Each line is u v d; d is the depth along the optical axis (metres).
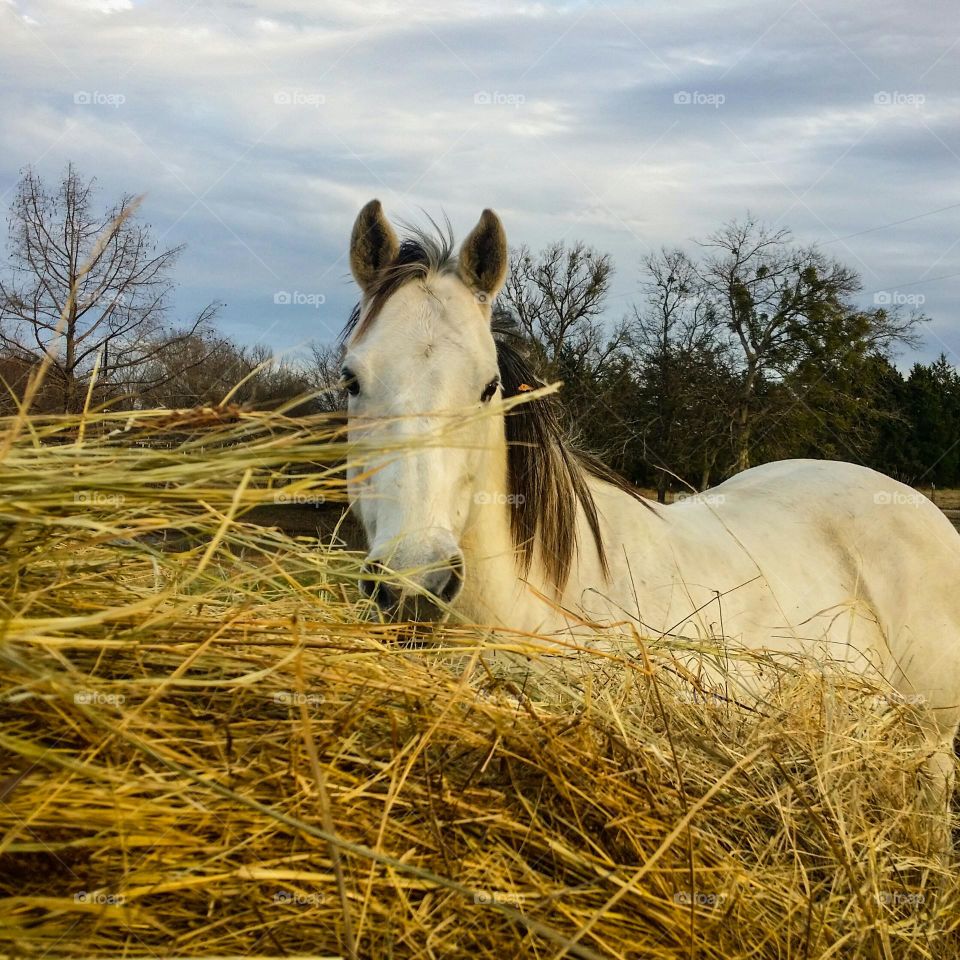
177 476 1.35
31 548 1.39
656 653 2.16
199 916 1.16
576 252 17.48
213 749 1.33
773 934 1.41
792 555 3.26
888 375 22.16
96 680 1.29
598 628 2.16
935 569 3.40
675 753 1.62
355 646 1.60
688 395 20.12
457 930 1.23
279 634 1.56
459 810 1.37
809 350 20.84
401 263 2.57
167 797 1.20
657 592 2.81
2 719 1.24
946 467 25.64
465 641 1.94
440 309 2.40
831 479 3.72
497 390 2.46
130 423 1.49
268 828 1.23
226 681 1.32
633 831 1.44
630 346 20.98
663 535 3.00
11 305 7.88
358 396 2.36
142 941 1.12
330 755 1.38
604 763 1.54
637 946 1.29
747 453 20.55
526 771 1.50
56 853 1.14
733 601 2.94
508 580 2.54
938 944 1.62
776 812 1.67
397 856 1.28
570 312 17.53
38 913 1.09
